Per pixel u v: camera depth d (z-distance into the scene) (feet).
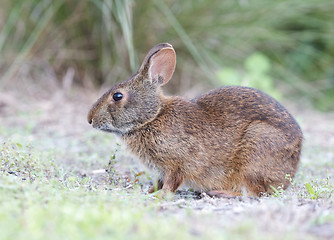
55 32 61.87
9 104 56.90
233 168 32.40
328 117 62.39
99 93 61.52
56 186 26.66
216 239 17.76
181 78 65.10
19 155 31.94
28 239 16.72
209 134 31.94
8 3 60.80
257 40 65.98
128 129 32.58
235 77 59.47
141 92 32.58
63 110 56.90
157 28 60.70
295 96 67.97
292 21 67.21
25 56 61.82
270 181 31.50
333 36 66.59
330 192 29.71
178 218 21.21
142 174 36.37
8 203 21.15
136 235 17.75
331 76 69.77
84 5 58.44
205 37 63.26
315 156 44.06
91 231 17.70
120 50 60.34
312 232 19.29
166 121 32.01
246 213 22.08
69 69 63.62
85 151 42.86
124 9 54.44
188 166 31.81
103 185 31.30
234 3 61.41
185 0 60.54
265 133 31.32
